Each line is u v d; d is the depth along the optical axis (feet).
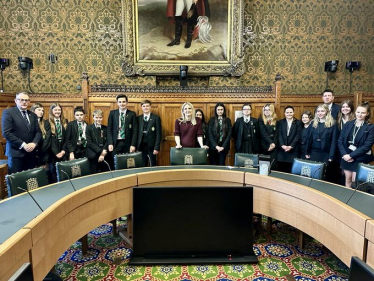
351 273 3.19
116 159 9.12
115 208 7.23
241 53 15.84
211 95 13.99
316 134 11.01
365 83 16.76
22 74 15.71
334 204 5.48
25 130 9.87
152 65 15.74
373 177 6.98
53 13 15.56
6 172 10.11
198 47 15.84
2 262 3.41
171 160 9.90
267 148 12.34
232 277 6.45
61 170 7.68
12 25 15.43
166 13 15.53
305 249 7.82
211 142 12.42
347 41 16.61
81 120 11.73
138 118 12.78
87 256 7.48
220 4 15.58
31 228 4.19
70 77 16.01
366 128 9.52
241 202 6.90
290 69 16.65
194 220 6.87
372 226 4.42
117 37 15.96
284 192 7.02
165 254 6.93
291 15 16.34
